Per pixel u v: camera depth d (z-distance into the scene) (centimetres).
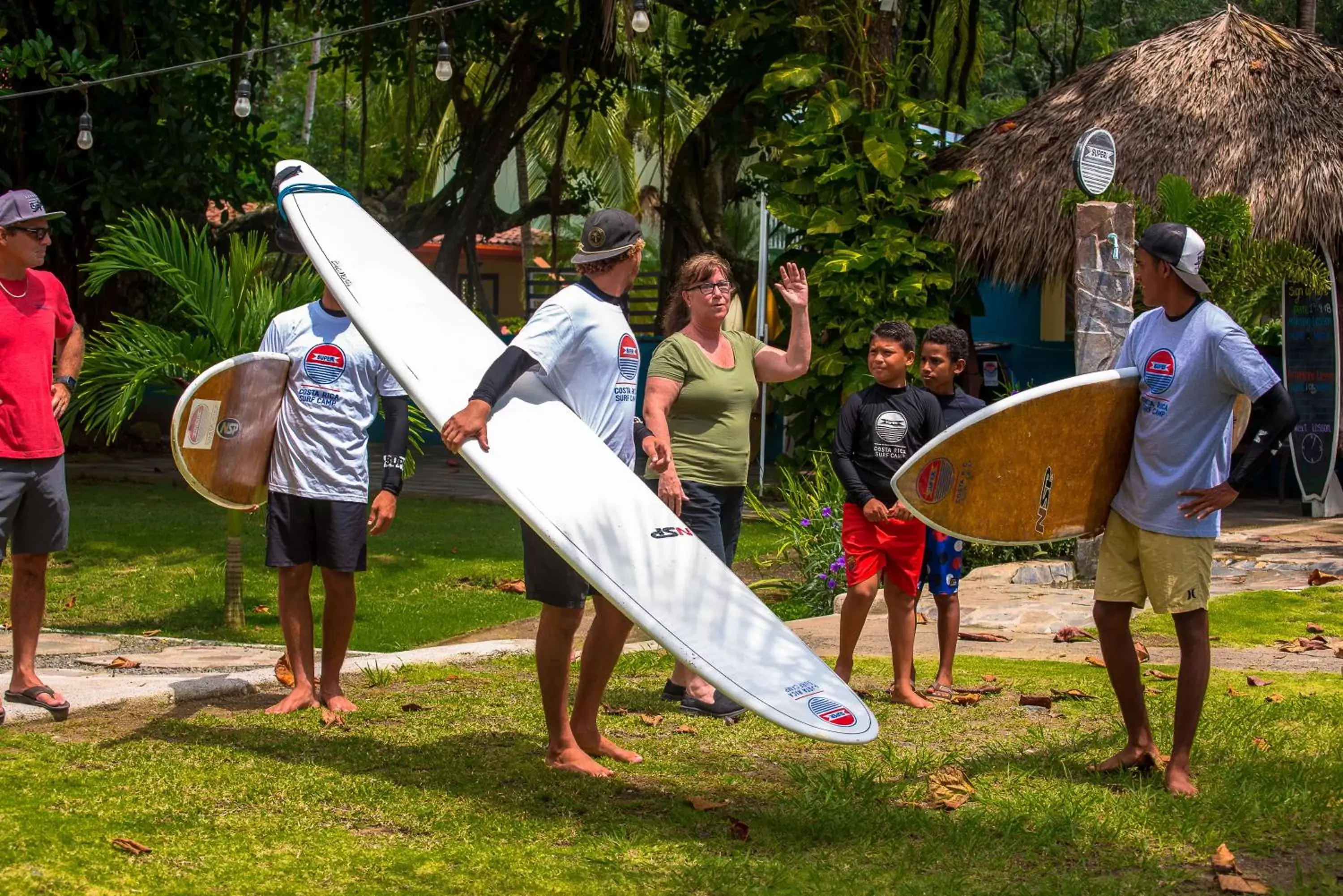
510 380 405
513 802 396
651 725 505
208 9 1783
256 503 530
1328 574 909
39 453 481
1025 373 1938
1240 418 448
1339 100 1277
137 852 338
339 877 327
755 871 335
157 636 808
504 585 1005
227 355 879
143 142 1628
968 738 486
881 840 365
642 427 467
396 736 474
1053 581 950
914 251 1305
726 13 1783
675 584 391
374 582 1021
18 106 1633
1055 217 1279
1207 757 444
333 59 2064
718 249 2067
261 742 460
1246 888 322
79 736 467
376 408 517
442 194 2175
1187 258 406
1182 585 407
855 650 687
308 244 471
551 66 2006
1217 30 1339
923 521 417
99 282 873
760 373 538
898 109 1352
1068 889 322
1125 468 425
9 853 330
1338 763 432
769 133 1485
